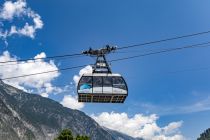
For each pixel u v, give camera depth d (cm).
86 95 3381
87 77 3384
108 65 3394
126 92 3394
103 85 3378
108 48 3194
